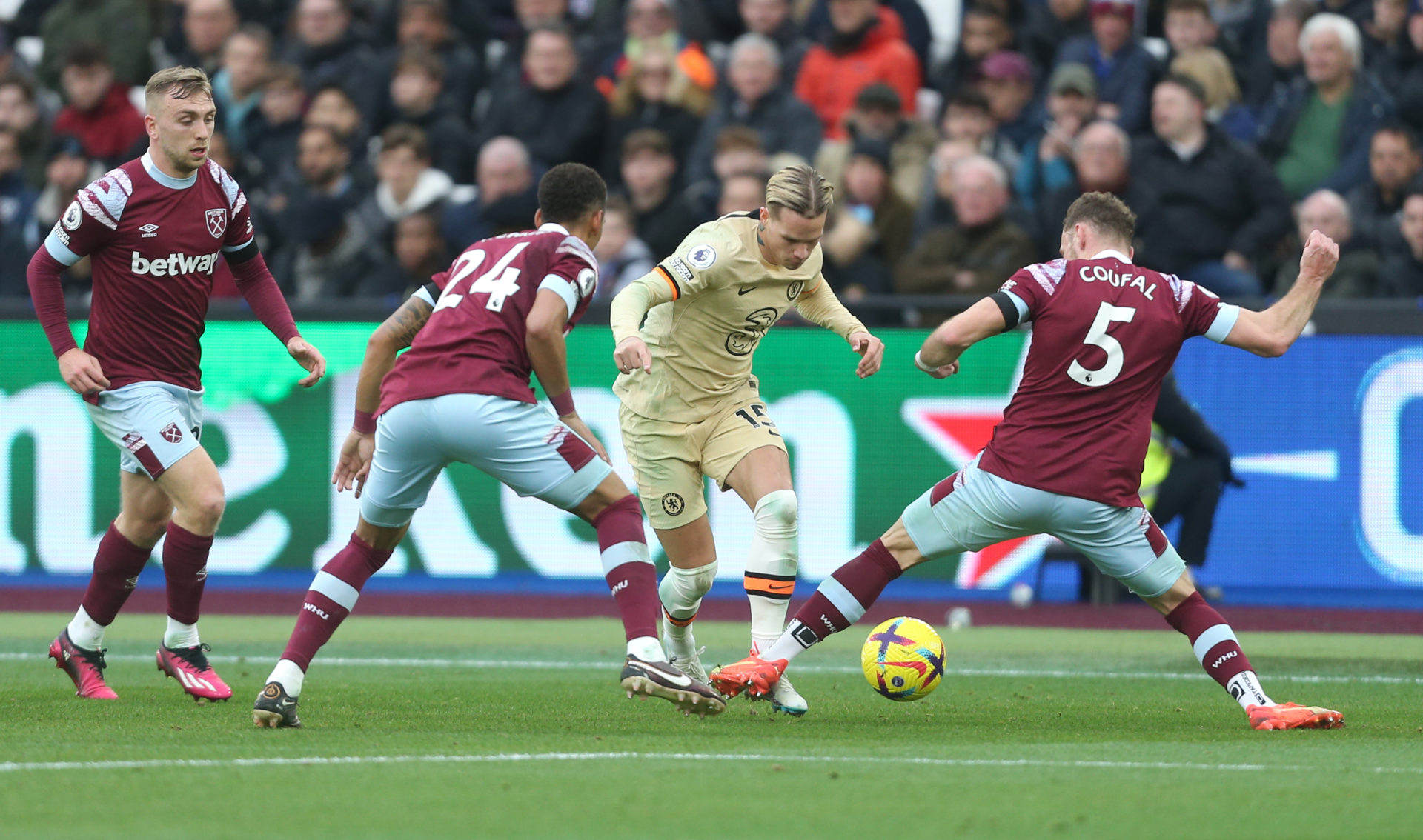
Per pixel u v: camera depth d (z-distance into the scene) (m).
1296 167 41.41
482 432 18.38
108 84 47.12
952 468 37.41
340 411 39.03
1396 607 36.31
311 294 41.69
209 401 39.53
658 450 22.23
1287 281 37.97
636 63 45.09
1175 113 38.44
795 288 21.77
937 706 22.70
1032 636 33.34
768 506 21.47
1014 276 20.30
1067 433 20.00
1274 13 45.47
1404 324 36.06
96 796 14.52
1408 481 36.19
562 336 18.45
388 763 16.44
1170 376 35.25
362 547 19.44
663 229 40.81
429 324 18.92
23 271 45.47
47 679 25.61
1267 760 17.08
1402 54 41.84
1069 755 17.42
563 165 19.58
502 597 38.94
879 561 20.78
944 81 48.75
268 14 54.94
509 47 48.38
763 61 43.84
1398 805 14.41
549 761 16.69
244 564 39.62
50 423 39.47
